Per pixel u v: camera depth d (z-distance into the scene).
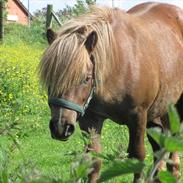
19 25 43.31
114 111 6.41
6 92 16.47
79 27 5.73
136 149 6.52
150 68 6.52
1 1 36.00
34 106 16.38
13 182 2.58
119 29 6.41
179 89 7.14
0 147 3.66
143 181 1.41
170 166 7.29
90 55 5.71
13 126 2.99
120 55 6.23
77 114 5.56
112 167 1.34
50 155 10.34
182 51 7.15
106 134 11.84
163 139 1.27
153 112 6.90
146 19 7.06
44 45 37.75
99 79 5.82
